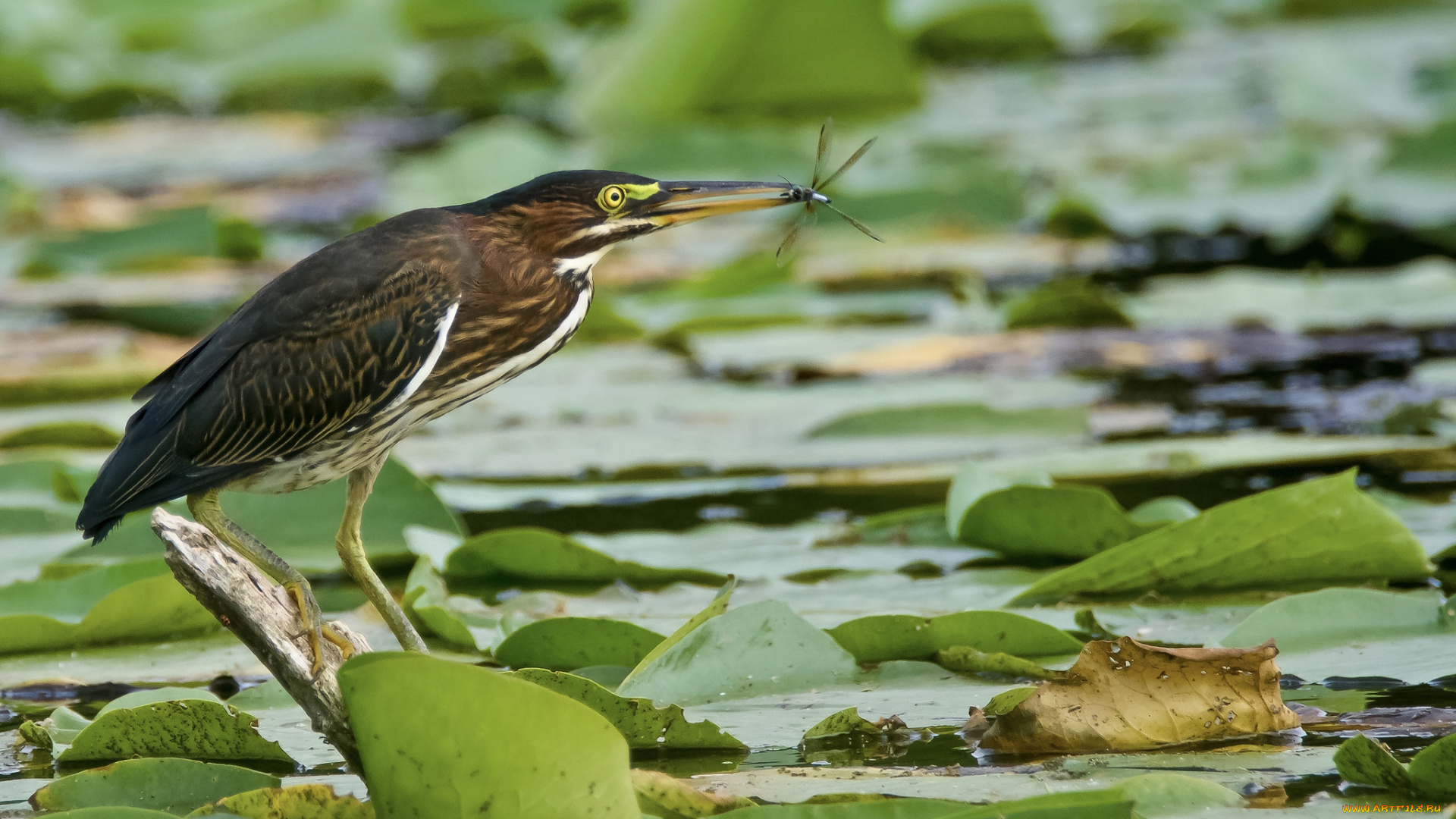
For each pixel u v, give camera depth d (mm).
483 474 11352
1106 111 25266
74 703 7359
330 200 21797
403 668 4828
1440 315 14594
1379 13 31812
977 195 19625
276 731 6781
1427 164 18188
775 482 11008
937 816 5129
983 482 9438
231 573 5770
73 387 13953
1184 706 6113
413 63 29719
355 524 7555
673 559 9195
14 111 28453
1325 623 7227
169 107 28969
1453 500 9641
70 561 9445
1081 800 4891
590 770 5020
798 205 19938
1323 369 13672
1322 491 7992
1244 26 32844
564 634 7289
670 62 23562
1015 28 30156
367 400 7387
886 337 15148
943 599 8227
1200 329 14938
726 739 6246
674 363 14750
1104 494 8641
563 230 7801
